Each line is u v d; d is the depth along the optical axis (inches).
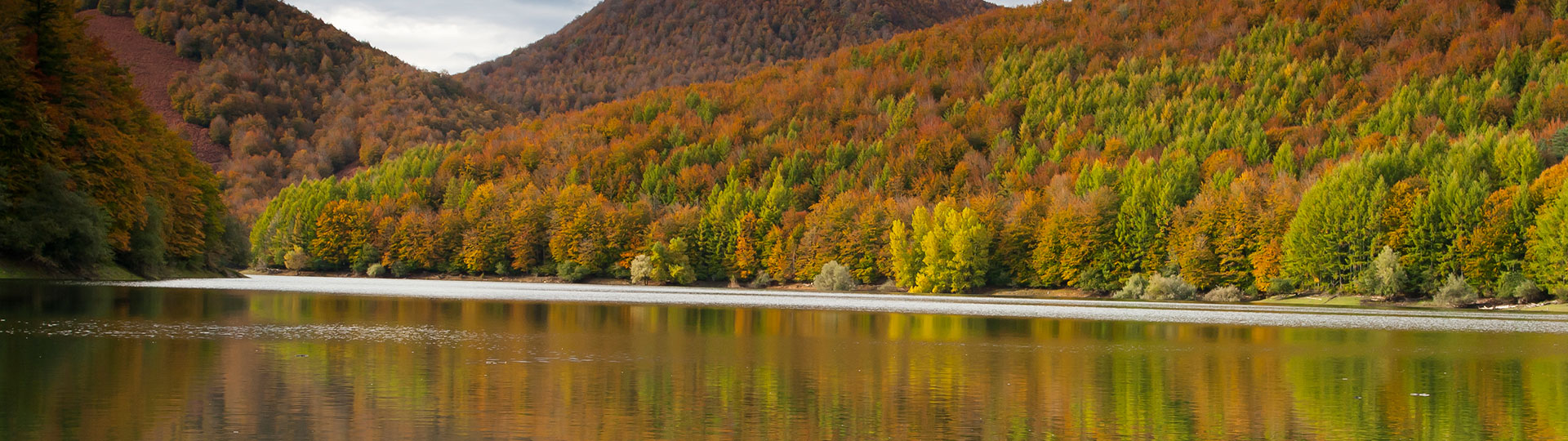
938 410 1159.6
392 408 1085.8
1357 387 1391.5
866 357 1695.4
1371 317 3336.6
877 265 6643.7
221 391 1149.1
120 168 3681.1
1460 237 4507.9
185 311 2289.6
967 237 5851.4
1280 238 5093.5
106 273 3764.8
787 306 3646.7
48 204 3265.3
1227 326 2706.7
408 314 2519.7
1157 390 1343.5
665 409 1131.9
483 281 7495.1
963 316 3070.9
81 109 3592.5
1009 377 1445.6
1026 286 6210.6
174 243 4566.9
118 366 1314.0
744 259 7140.8
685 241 7352.4
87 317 2017.7
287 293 3575.3
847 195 7180.1
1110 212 5861.2
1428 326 2797.7
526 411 1096.8
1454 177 4648.1
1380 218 4746.6
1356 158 5930.1
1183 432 1054.4
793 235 7076.8
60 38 3526.1
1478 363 1717.5
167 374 1257.4
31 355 1395.2
